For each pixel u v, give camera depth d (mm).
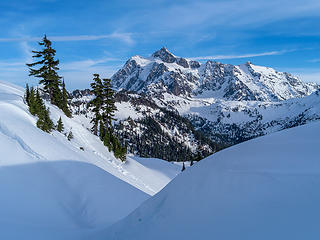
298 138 5758
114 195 12633
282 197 4414
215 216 4879
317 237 3496
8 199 8086
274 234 3885
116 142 34938
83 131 35531
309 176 4523
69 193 10789
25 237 6574
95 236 7074
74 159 15102
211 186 5652
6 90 29422
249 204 4664
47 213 8430
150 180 31781
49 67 37750
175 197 6172
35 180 10094
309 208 3965
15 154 11055
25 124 16328
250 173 5293
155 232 5461
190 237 4762
